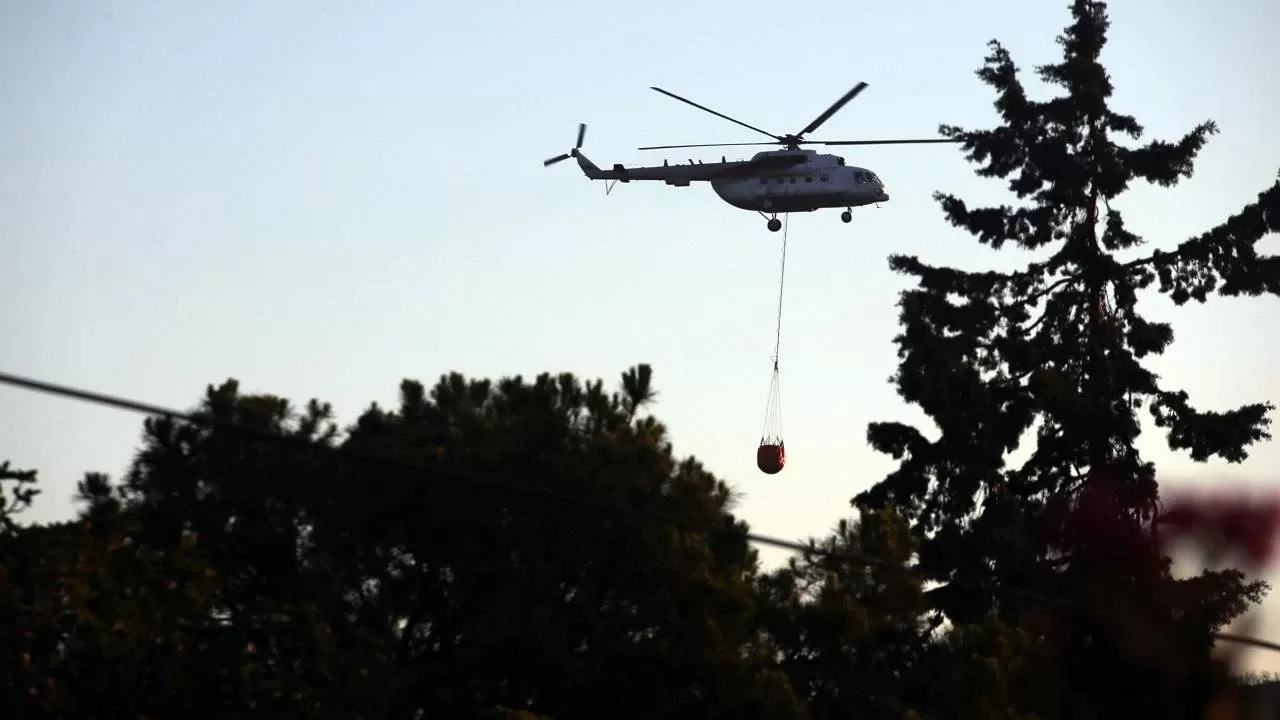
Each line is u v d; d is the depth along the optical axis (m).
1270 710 102.19
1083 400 133.75
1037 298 146.50
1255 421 136.38
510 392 92.44
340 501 86.38
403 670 82.12
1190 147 141.62
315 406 91.19
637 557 86.06
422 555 86.75
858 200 148.25
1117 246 143.00
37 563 69.19
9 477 69.31
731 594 86.88
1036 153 142.62
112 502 78.25
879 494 141.50
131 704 70.94
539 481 85.75
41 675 67.75
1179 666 104.81
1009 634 95.44
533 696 83.81
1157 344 137.88
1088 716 104.06
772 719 82.56
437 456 86.12
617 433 90.19
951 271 147.88
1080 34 146.25
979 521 136.75
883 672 91.19
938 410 138.00
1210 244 139.62
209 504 86.56
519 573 85.50
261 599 79.62
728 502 92.06
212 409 88.88
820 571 92.44
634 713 83.88
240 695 72.50
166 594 74.88
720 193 152.00
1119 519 127.25
